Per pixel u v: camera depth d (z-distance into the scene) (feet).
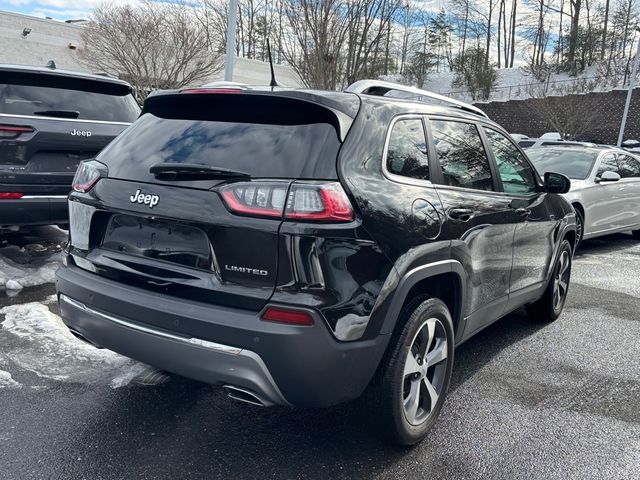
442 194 10.25
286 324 7.77
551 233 15.43
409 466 9.37
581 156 29.86
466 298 10.93
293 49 47.03
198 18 70.59
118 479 8.62
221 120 9.37
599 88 135.03
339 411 11.02
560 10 168.45
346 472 9.12
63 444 9.44
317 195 7.89
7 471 8.64
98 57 65.41
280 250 7.81
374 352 8.50
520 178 14.24
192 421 10.40
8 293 16.93
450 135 11.30
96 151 18.70
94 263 9.55
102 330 9.11
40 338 13.64
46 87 18.81
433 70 181.88
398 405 9.25
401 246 8.78
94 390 11.35
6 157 17.06
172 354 8.33
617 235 35.76
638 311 18.67
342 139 8.48
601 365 14.01
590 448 10.15
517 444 10.19
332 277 7.89
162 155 9.21
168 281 8.61
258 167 8.31
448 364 10.52
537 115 135.33
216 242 8.18
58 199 17.85
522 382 12.89
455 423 10.87
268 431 10.21
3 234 22.67
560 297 17.39
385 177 9.04
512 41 196.85
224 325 7.87
